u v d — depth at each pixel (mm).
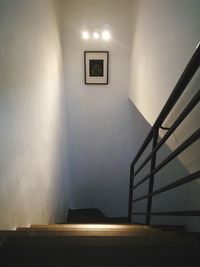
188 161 1250
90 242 916
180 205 2750
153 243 897
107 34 2873
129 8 2766
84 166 3713
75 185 3852
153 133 1386
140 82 2324
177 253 808
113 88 3182
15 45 1218
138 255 796
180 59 1211
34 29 1606
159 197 2910
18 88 1268
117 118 3361
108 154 3617
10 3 1151
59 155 2729
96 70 3057
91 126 3428
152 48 1820
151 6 1848
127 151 3555
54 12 2379
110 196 3906
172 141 1471
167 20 1436
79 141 3535
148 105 1979
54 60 2381
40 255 806
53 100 2336
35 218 1626
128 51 2971
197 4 1002
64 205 3203
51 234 1123
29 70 1482
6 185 1095
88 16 2805
